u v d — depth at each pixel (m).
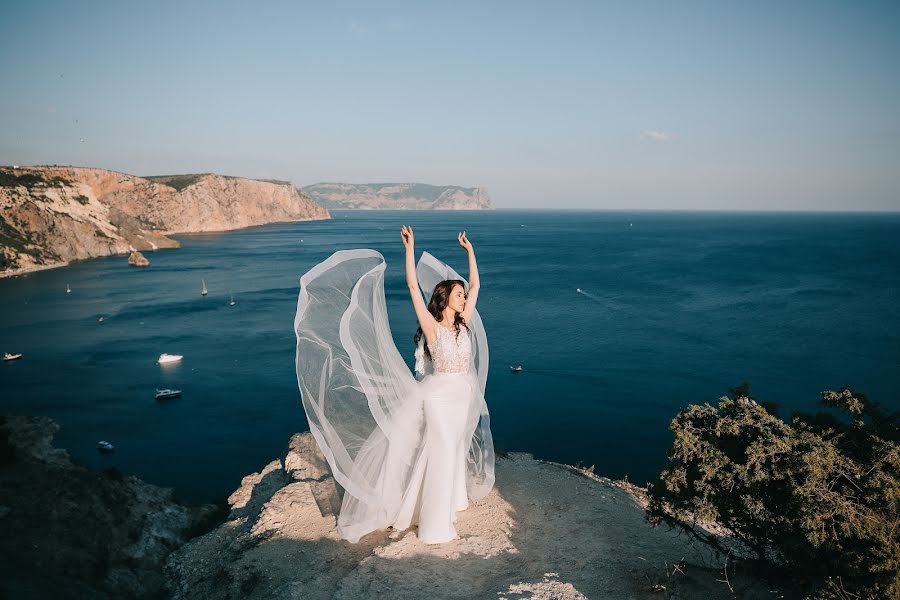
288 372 41.50
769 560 5.11
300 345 5.48
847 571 4.04
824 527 4.17
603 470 25.09
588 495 7.07
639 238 185.62
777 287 75.31
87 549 10.89
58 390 37.38
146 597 6.40
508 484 7.19
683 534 6.25
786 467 4.51
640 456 26.53
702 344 46.12
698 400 33.88
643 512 6.93
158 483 24.86
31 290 76.19
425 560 5.09
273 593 4.95
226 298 71.88
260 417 33.16
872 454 4.48
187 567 6.87
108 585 9.70
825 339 47.03
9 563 9.45
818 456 4.36
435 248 141.88
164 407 34.59
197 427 31.59
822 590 4.42
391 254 126.50
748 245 150.25
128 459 27.30
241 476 25.78
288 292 76.75
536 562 5.21
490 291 74.44
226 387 38.22
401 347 42.19
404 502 5.50
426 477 5.36
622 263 108.62
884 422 4.95
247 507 8.86
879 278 82.88
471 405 5.81
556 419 30.92
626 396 34.59
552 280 84.94
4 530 10.94
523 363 41.38
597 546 5.62
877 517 4.11
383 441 5.54
